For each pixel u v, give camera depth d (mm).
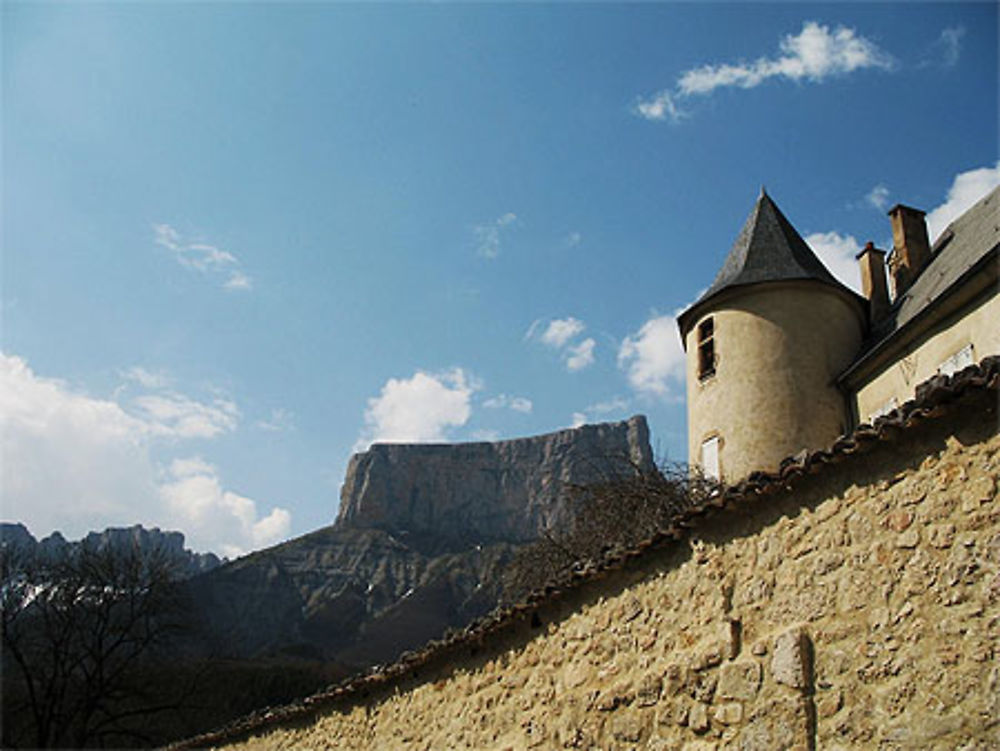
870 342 18266
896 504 5273
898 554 5168
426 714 9859
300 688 39844
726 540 6496
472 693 9109
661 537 6980
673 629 6707
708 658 6234
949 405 5008
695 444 18859
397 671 10539
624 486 16859
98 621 36188
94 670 34688
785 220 21281
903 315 17312
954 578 4801
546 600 8227
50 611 35812
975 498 4812
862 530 5449
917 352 15266
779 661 5656
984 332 13422
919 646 4875
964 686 4582
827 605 5516
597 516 17531
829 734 5211
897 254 19156
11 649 34344
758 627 5977
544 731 7773
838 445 5609
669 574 6941
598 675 7336
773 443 17438
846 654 5277
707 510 6586
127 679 36406
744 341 18578
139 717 35844
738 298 19078
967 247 16297
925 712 4727
